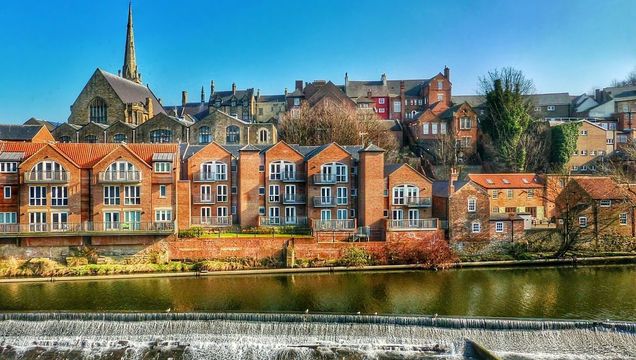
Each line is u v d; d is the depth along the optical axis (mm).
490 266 54750
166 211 55375
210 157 60094
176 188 56062
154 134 80938
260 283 48156
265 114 121875
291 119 91625
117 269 50906
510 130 82000
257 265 53000
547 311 39812
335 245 54000
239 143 81000
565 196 59250
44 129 72625
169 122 80688
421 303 42000
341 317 36969
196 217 59312
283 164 60875
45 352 35156
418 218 60281
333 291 45562
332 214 60875
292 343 36469
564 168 78438
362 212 58844
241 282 48500
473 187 57094
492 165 81688
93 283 48156
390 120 100500
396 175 59938
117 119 88875
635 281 48750
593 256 57031
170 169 55312
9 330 37219
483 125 87438
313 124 88688
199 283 48094
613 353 34281
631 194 60250
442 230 56438
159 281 48781
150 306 41156
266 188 60344
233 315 37375
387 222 55812
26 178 53094
